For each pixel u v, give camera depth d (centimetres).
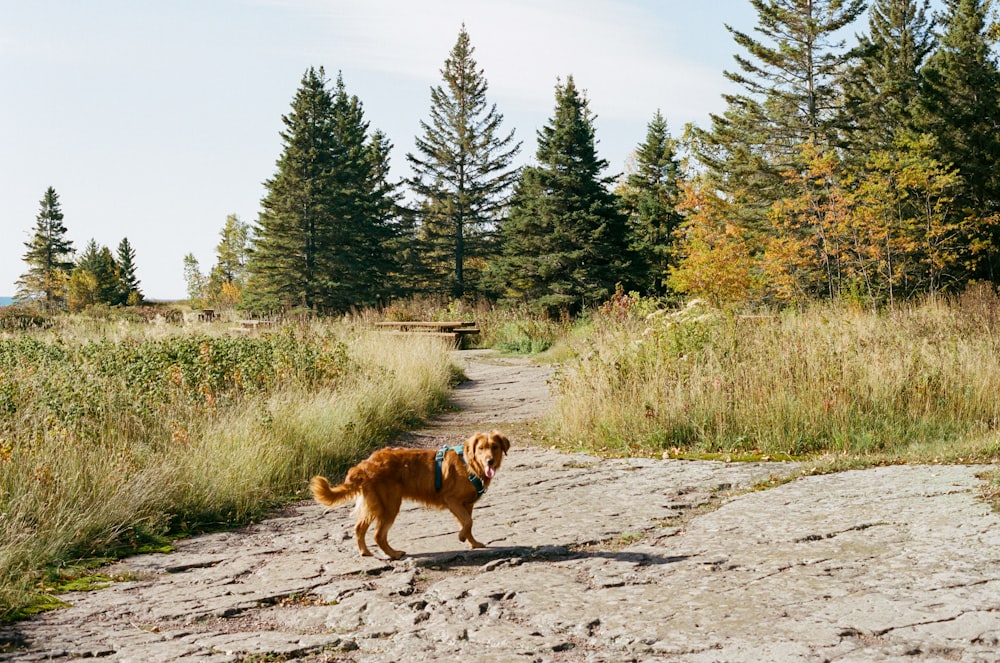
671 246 4819
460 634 420
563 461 939
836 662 353
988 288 1988
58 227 9581
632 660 374
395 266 5231
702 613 427
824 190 3266
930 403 991
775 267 3312
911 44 4641
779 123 4006
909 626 387
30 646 416
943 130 3466
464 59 5453
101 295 8494
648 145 5306
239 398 1058
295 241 4781
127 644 418
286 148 4800
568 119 3859
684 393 1062
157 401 952
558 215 3831
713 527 608
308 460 915
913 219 3116
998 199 3394
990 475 668
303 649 406
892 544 523
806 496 682
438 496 591
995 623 382
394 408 1271
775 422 978
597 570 521
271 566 576
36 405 866
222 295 8531
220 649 407
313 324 2064
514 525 657
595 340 1433
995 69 3534
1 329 2211
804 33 3891
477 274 5725
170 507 719
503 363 2206
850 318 1323
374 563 566
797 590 452
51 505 646
